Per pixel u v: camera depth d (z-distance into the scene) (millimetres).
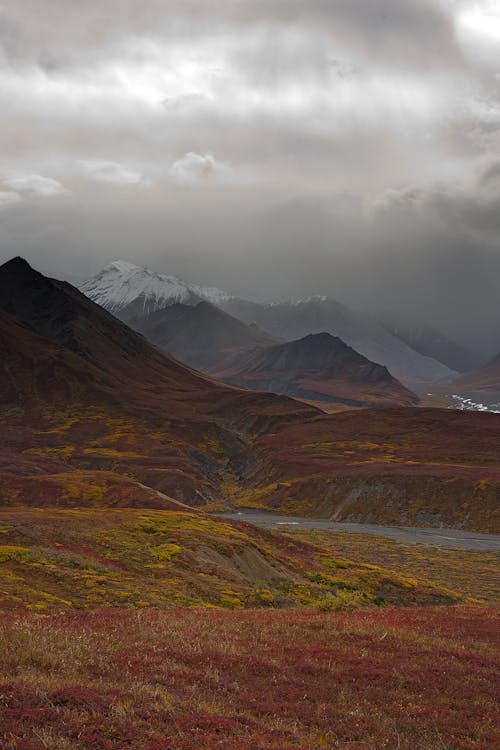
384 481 166500
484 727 16516
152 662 18578
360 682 19781
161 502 113062
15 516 59031
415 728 16062
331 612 36812
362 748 13797
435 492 158750
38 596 35562
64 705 13094
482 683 20750
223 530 70688
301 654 22641
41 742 10938
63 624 24750
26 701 12812
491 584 82875
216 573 53688
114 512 73125
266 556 66250
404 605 61438
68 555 46938
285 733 13891
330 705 16891
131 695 14352
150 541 59500
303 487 176250
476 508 150125
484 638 29047
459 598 65750
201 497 169875
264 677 19000
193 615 31047
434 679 20672
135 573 48062
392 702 18109
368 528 143750
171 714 13516
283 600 50688
